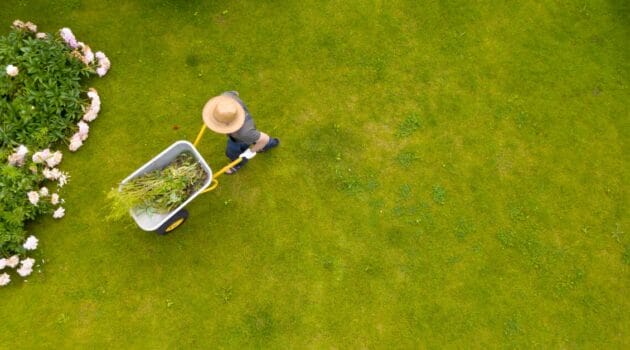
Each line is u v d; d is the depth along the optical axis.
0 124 5.40
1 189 5.23
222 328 5.40
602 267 5.80
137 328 5.34
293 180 5.85
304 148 5.94
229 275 5.54
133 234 5.56
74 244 5.48
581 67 6.41
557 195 5.98
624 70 6.43
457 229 5.81
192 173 5.08
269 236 5.68
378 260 5.68
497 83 6.30
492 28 6.51
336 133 6.01
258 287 5.53
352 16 6.44
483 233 5.82
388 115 6.11
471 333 5.54
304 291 5.54
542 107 6.24
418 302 5.59
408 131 6.06
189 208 5.67
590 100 6.30
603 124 6.23
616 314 5.67
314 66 6.21
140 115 5.88
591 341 5.58
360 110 6.11
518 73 6.35
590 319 5.64
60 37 5.92
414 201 5.87
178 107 5.95
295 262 5.62
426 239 5.77
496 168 6.02
